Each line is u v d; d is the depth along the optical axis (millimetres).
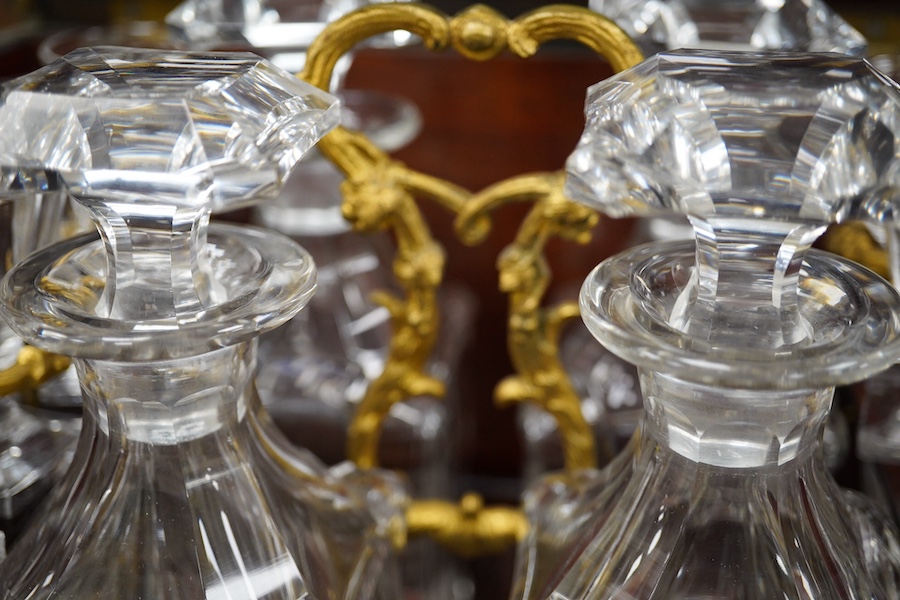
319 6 257
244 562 189
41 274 182
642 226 322
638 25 243
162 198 161
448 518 288
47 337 167
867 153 154
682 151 157
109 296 176
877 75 163
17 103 169
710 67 165
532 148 344
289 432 309
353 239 328
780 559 181
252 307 174
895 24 294
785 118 154
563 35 218
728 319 168
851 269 182
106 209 167
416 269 248
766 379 158
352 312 322
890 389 249
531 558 220
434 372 313
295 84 181
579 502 223
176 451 187
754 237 161
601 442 274
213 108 164
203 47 261
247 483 194
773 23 243
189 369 182
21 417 244
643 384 188
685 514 183
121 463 189
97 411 189
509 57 333
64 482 200
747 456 179
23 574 194
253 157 165
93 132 161
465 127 345
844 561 188
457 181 354
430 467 316
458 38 220
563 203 232
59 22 343
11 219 209
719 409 175
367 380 307
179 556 185
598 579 190
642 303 175
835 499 195
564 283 353
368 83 344
